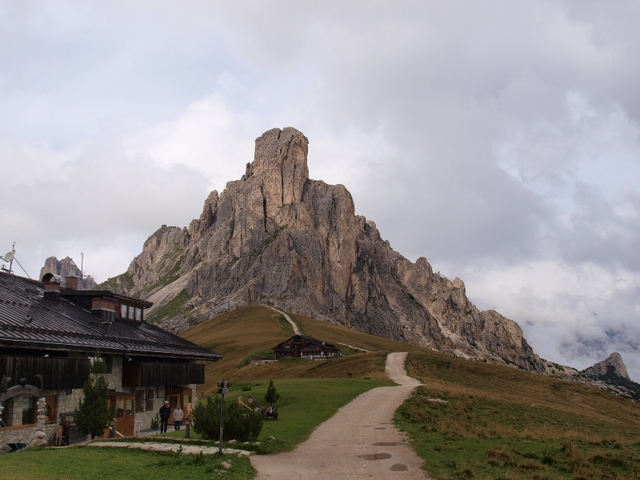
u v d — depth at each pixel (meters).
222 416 23.30
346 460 23.80
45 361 31.23
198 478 18.34
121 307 49.06
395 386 62.50
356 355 108.69
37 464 19.16
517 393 81.81
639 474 22.41
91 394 30.17
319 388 57.34
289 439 29.58
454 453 25.64
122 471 18.86
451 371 92.81
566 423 46.06
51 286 42.97
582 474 21.98
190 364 48.34
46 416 31.05
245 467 21.19
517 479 19.98
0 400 27.58
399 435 31.06
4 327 29.75
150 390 43.59
